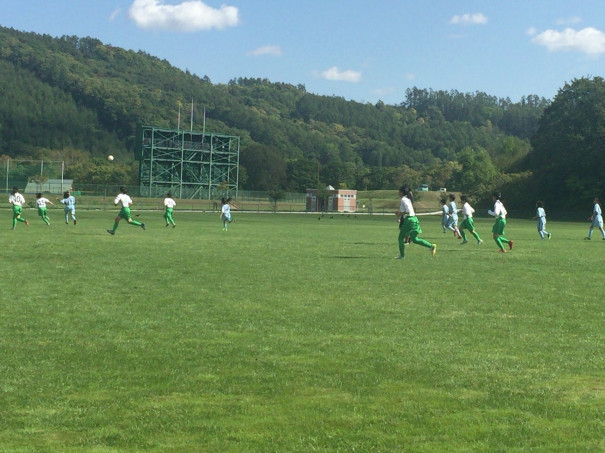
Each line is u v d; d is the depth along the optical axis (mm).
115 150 169000
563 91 102625
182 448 5207
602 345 8516
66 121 171250
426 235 35375
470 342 8656
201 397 6391
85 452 5137
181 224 43188
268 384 6785
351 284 14008
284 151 188875
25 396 6375
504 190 94875
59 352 8000
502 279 15188
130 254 20172
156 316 10281
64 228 34812
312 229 39938
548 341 8734
